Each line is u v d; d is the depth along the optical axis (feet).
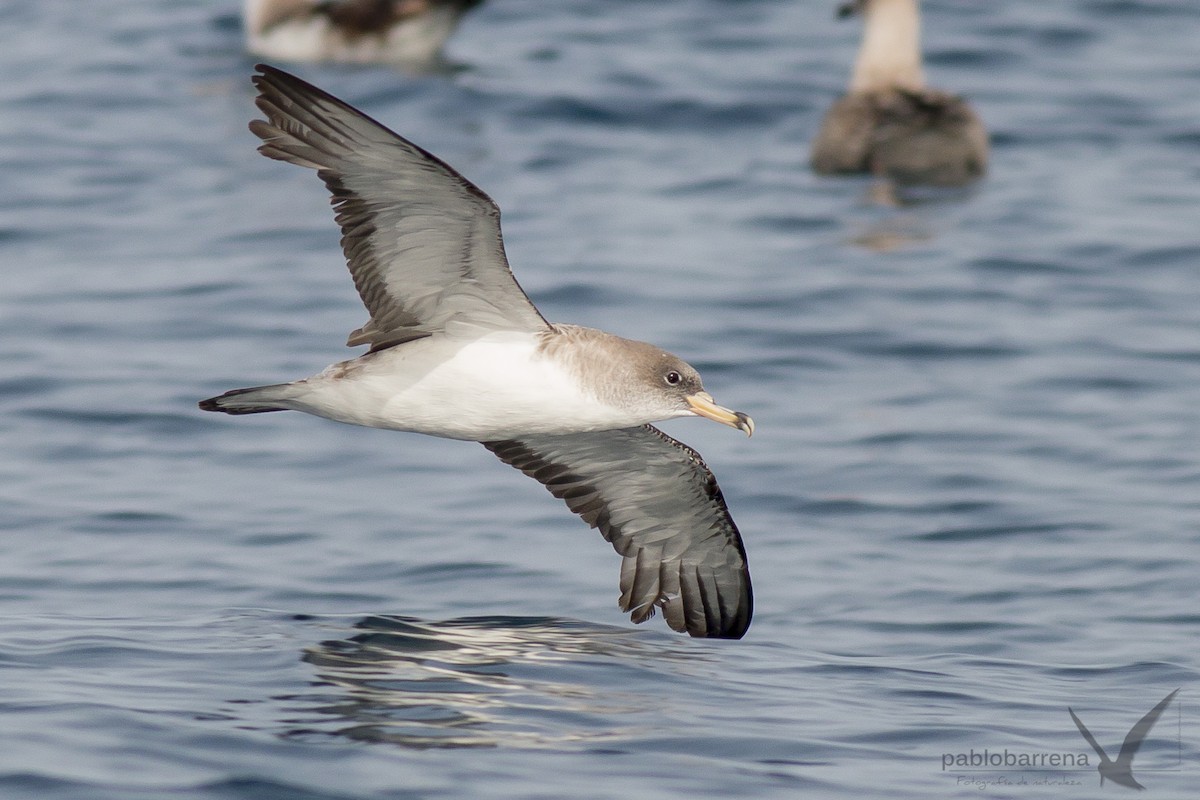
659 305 68.80
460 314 36.99
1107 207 82.17
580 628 42.70
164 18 115.14
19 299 68.80
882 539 50.14
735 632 41.37
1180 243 77.00
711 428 58.90
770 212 81.56
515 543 49.34
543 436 41.01
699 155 90.27
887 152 86.94
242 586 45.44
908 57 91.56
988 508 52.13
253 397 36.68
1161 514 51.42
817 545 49.78
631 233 77.41
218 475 54.08
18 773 31.42
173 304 68.39
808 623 44.06
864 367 63.98
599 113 95.61
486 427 37.78
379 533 49.73
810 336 66.44
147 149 88.02
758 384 62.18
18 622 41.60
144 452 55.67
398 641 40.83
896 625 43.91
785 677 39.60
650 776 32.99
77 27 112.16
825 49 108.17
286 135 34.40
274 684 37.22
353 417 37.50
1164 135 93.15
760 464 55.62
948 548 49.47
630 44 109.09
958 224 80.43
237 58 106.22
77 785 31.12
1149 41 110.01
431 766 32.91
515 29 113.29
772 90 99.76
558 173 86.07
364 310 67.97
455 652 40.14
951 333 67.00
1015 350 65.67
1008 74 104.06
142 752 32.76
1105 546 49.21
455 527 50.39
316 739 33.99
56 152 87.25
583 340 37.58
